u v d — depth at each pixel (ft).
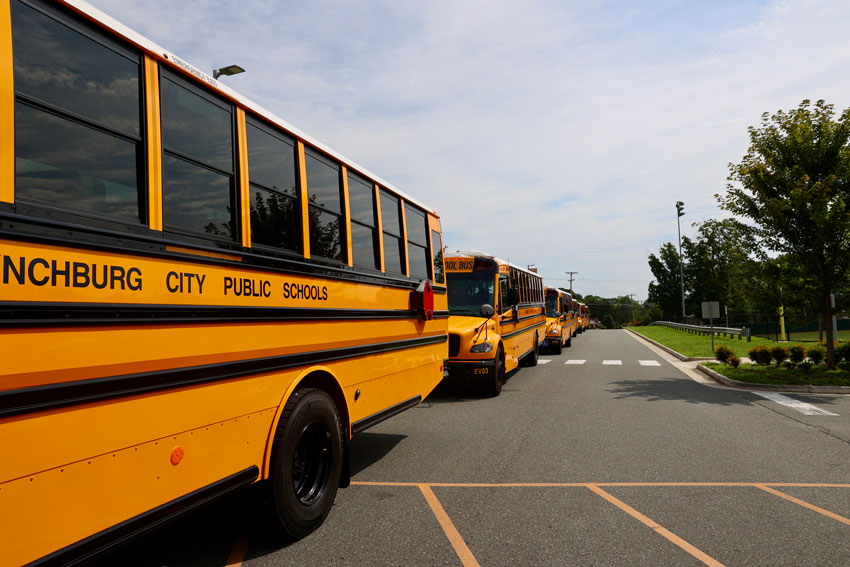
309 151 15.78
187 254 10.62
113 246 8.98
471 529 14.92
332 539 14.21
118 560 12.93
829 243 48.21
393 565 12.69
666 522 15.43
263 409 12.87
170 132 10.63
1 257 7.29
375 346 19.51
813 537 14.33
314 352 15.23
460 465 21.49
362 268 18.93
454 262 42.57
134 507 9.23
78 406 8.29
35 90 8.08
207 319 11.06
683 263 160.97
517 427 28.73
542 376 51.47
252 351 12.48
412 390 23.24
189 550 13.51
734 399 37.88
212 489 11.05
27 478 7.54
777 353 53.31
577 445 24.79
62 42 8.62
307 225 15.35
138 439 9.34
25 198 7.77
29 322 7.59
